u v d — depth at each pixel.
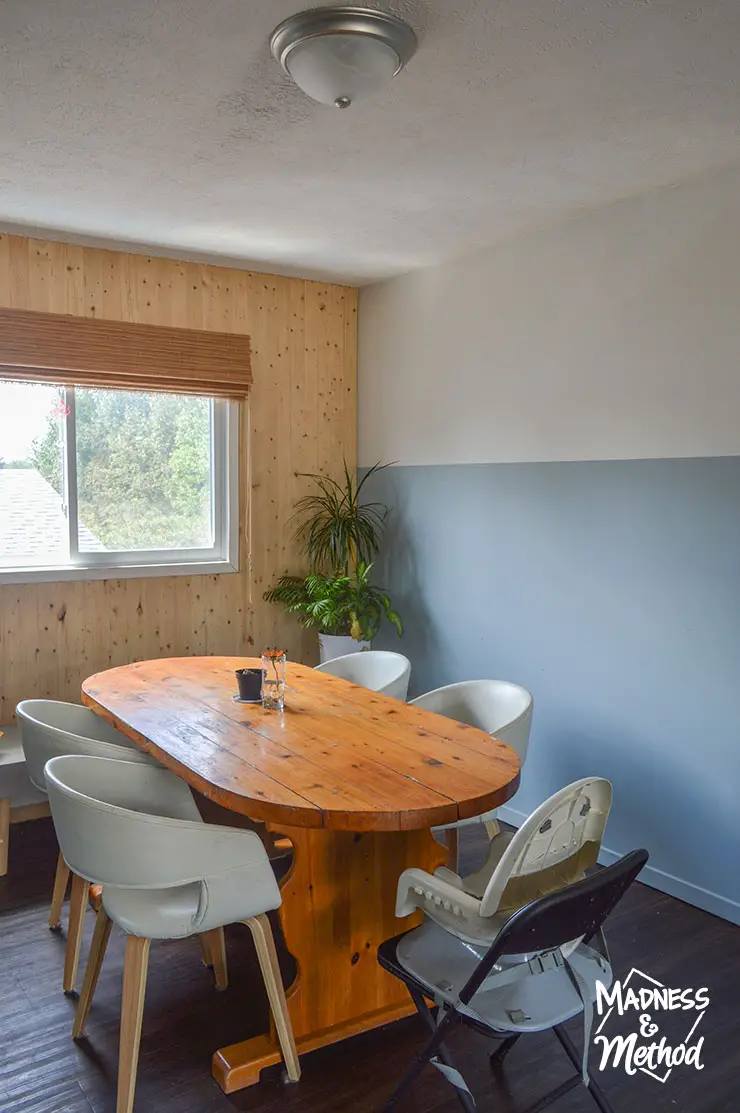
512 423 4.08
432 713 2.84
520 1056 2.38
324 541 4.93
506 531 4.13
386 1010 2.51
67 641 4.27
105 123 2.71
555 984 1.96
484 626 4.29
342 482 5.12
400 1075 2.29
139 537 4.54
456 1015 1.84
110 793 2.41
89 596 4.32
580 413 3.72
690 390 3.26
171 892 2.24
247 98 2.52
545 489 3.91
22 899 3.26
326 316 4.98
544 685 3.95
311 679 3.37
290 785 2.10
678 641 3.34
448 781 2.14
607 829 3.64
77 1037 2.42
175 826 2.00
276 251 4.28
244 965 2.83
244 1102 2.18
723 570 3.17
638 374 3.46
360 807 1.96
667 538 3.37
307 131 2.77
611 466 3.59
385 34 2.10
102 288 4.24
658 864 3.44
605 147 2.90
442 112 2.62
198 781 2.19
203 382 4.54
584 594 3.73
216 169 3.13
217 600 4.73
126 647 4.45
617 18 2.07
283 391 4.86
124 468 4.46
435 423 4.57
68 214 3.68
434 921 2.05
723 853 3.20
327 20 2.05
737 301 3.09
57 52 2.24
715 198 3.14
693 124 2.71
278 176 3.21
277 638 4.95
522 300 3.99
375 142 2.86
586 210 3.61
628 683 3.54
